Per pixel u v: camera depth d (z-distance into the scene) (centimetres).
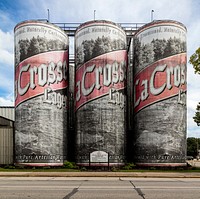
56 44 3772
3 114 4847
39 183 1756
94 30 3653
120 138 3606
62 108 3762
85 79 3634
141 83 3703
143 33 3744
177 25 3688
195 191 1362
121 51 3734
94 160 3431
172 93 3591
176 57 3638
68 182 1841
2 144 4059
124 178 2252
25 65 3653
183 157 3588
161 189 1434
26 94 3622
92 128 3553
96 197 1171
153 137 3569
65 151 3741
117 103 3628
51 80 3694
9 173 2575
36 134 3578
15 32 3825
